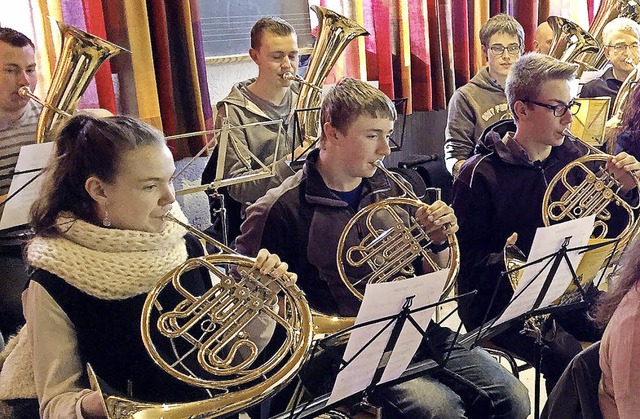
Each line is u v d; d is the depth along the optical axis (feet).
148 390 4.89
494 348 7.16
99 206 4.78
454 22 13.75
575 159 7.52
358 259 6.24
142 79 10.36
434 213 5.86
